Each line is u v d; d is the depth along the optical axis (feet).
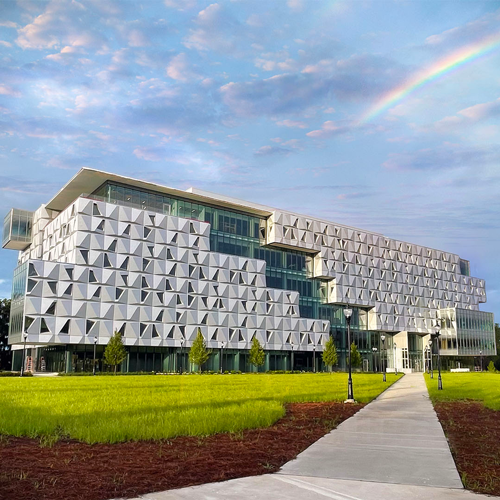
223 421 53.26
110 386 120.78
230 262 289.12
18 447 40.75
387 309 373.81
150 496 27.81
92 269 241.14
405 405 86.94
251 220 313.53
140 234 257.34
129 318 247.29
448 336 406.21
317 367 328.49
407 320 388.78
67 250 247.91
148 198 268.41
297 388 122.01
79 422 50.14
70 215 249.34
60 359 244.63
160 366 262.47
